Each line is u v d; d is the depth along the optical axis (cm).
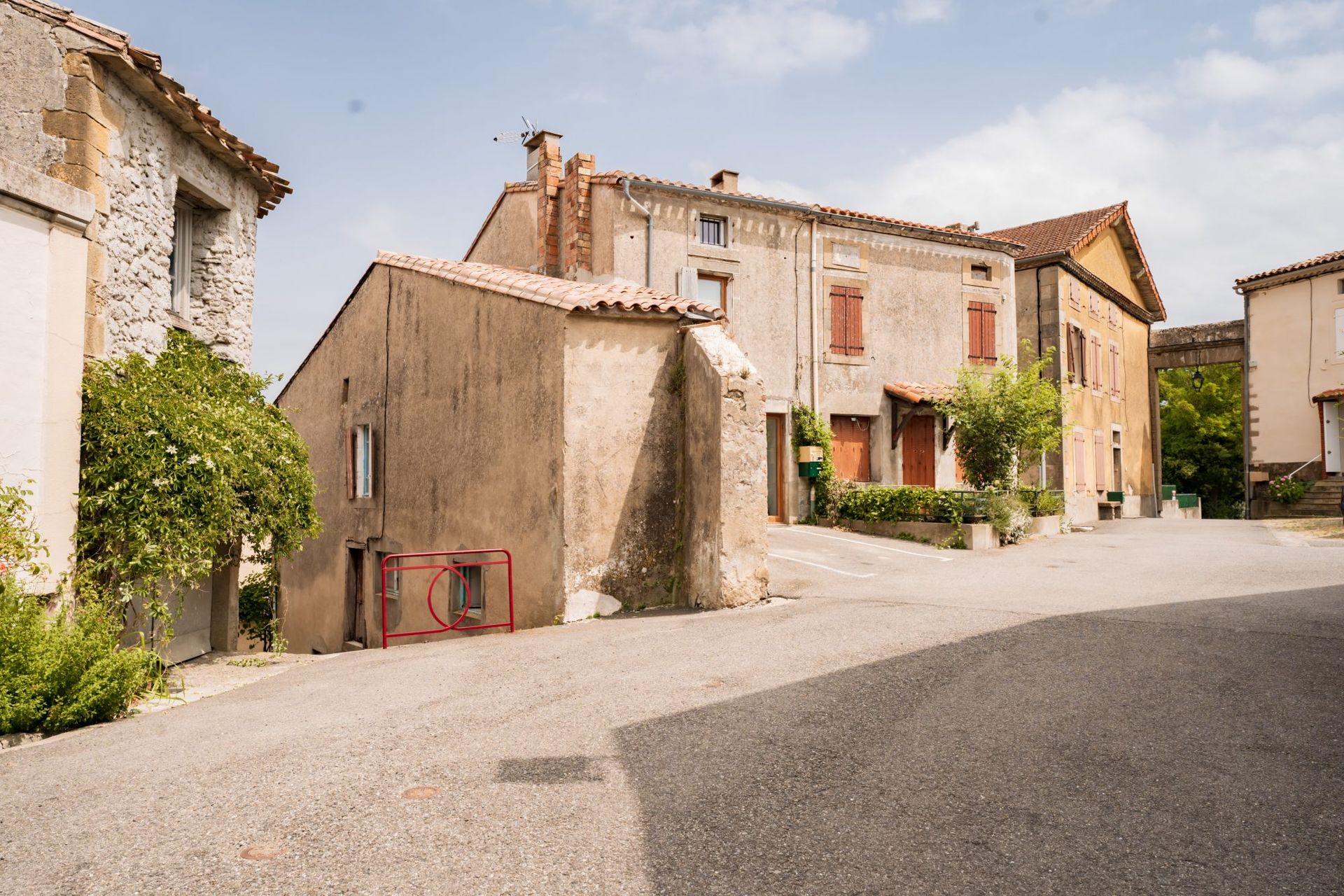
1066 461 2148
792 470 1684
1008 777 380
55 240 636
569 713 506
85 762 452
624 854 315
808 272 1772
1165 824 330
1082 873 294
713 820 344
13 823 361
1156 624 676
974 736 434
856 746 426
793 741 436
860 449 1831
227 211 920
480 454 1057
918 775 386
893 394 1822
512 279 1059
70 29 680
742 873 299
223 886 296
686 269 1612
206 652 876
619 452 923
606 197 1584
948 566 1111
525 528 955
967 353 1956
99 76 693
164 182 795
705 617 823
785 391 1719
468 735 469
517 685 588
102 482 665
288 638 1652
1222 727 433
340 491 1481
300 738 477
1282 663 545
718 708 499
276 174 957
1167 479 4009
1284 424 2536
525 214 1734
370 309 1401
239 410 801
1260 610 713
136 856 323
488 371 1050
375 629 1334
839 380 1789
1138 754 402
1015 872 296
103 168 697
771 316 1720
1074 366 2248
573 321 912
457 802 368
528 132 1781
